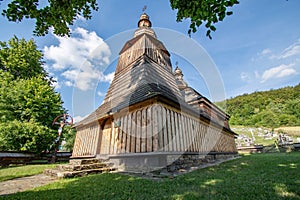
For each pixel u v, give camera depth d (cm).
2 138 1047
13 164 1030
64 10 386
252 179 367
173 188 305
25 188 362
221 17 280
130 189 308
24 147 1092
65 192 304
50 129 1270
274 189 280
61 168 549
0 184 412
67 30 422
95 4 424
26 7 343
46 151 1305
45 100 1341
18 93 1283
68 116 1247
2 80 1412
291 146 1814
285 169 491
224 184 328
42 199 266
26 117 1285
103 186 339
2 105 1205
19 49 1705
